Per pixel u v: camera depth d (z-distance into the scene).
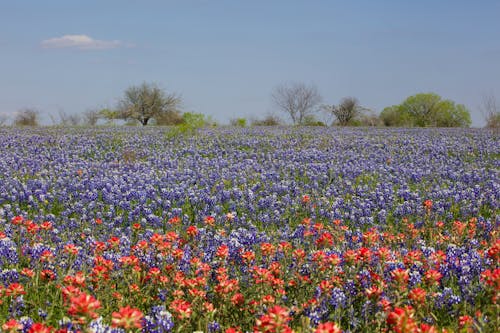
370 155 23.50
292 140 28.88
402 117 86.56
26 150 24.09
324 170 19.22
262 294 6.62
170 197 14.39
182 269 7.71
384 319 5.74
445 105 86.88
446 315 6.52
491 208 13.75
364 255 6.93
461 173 18.72
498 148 25.39
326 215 12.80
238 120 55.47
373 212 13.46
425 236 11.09
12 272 7.34
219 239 9.34
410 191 16.11
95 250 8.41
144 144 26.80
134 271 7.12
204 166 19.95
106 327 5.27
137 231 10.90
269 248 7.73
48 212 13.55
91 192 14.82
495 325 5.81
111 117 73.81
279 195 15.58
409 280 6.91
